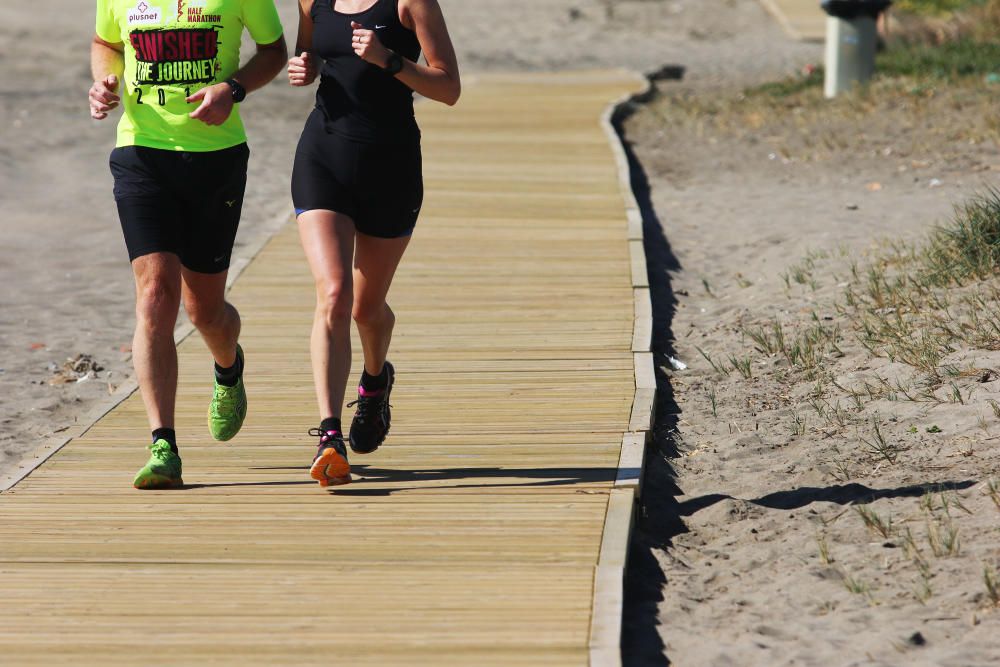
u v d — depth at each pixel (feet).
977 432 67.26
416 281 107.96
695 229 134.41
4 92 245.65
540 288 105.29
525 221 130.93
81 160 184.55
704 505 62.80
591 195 144.77
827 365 83.41
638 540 58.34
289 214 140.05
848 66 211.41
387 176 60.44
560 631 47.85
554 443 69.62
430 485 63.67
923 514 58.18
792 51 326.24
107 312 111.24
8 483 64.95
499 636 47.55
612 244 120.57
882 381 77.66
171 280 61.46
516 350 88.63
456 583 52.19
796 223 132.16
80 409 85.35
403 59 59.00
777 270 112.27
